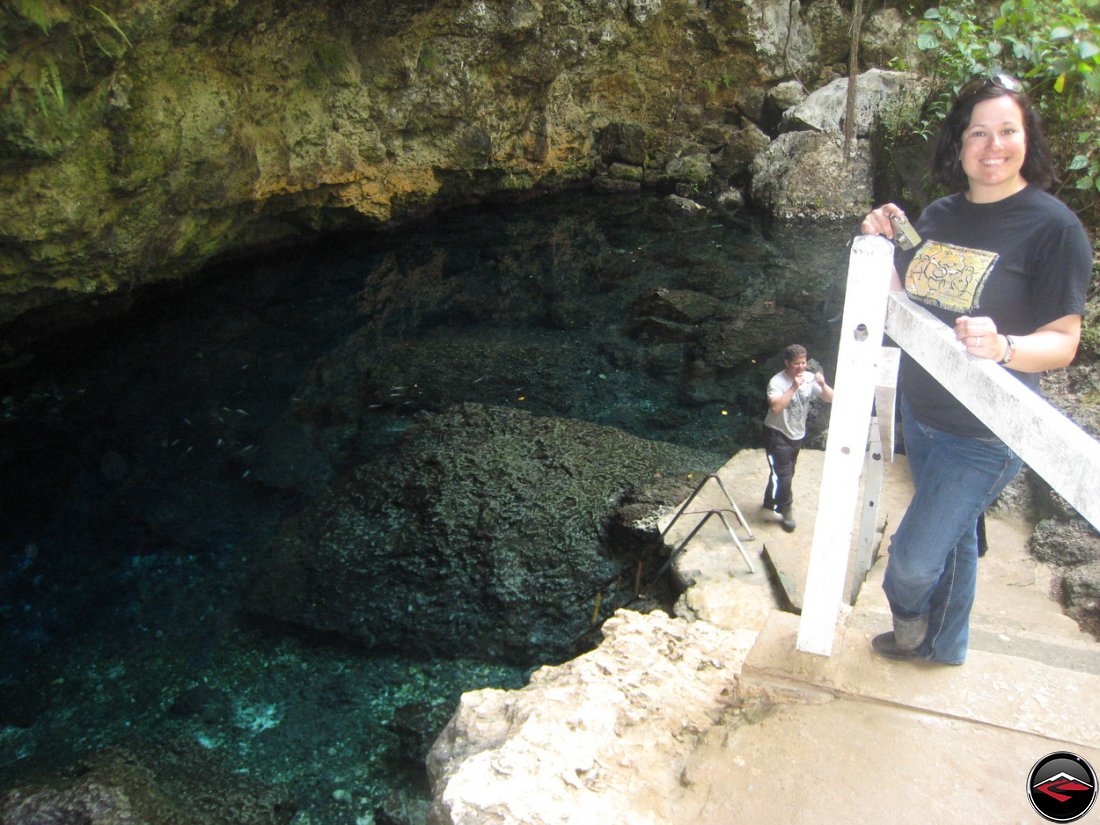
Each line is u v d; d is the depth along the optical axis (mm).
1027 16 9742
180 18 11023
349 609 7371
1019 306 2623
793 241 16828
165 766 6035
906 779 2557
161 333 12445
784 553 6676
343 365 11609
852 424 2672
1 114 9320
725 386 11109
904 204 17828
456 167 17328
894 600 2906
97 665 7059
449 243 16484
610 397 10859
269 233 15234
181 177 12055
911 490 6613
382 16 14812
